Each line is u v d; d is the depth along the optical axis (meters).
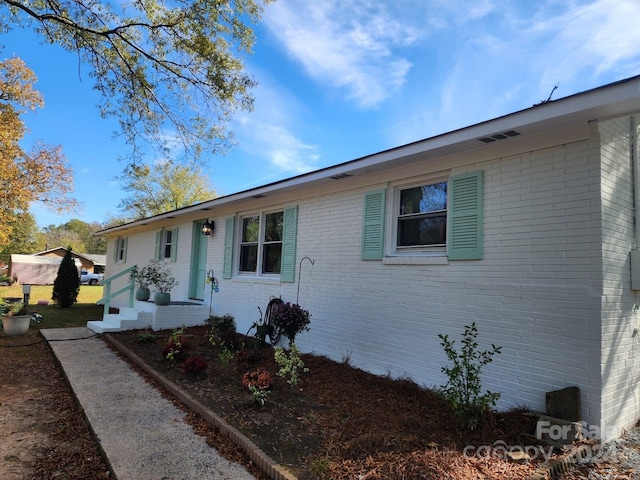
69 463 3.09
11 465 3.02
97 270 49.19
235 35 6.83
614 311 3.65
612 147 3.84
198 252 10.37
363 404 4.20
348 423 3.63
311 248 6.75
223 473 2.86
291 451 3.08
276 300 7.09
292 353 5.27
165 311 8.66
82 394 4.57
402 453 2.96
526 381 3.87
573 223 3.69
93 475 2.91
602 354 3.43
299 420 3.75
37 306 14.01
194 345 7.04
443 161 4.81
